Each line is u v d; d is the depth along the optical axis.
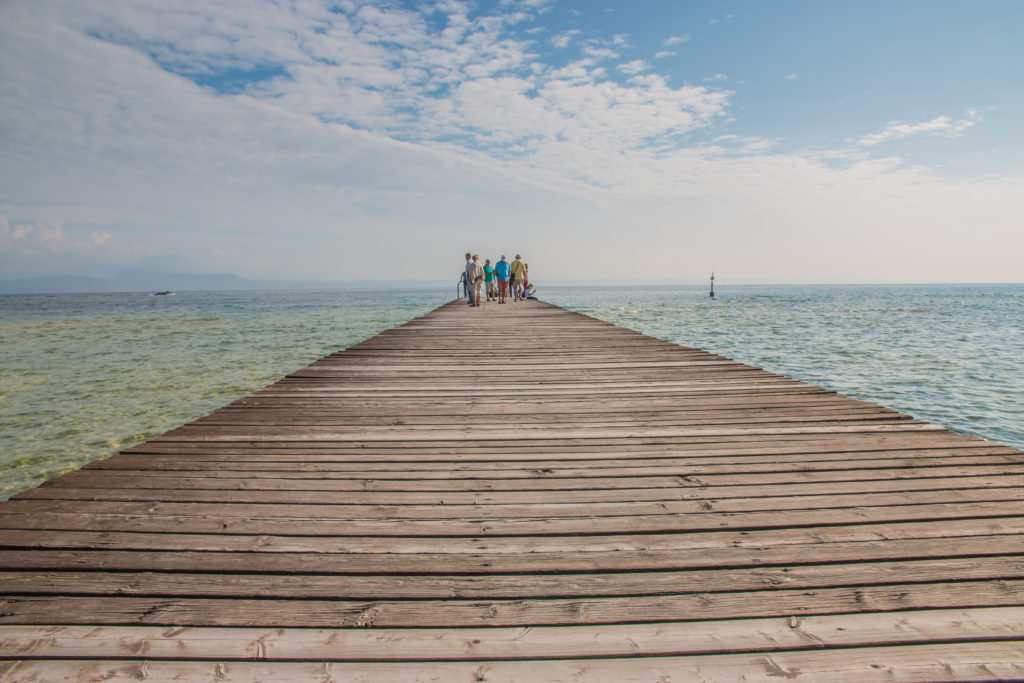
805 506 2.44
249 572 1.92
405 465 3.02
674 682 1.42
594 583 1.87
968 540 2.12
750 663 1.49
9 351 15.76
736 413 4.09
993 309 41.47
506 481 2.78
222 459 3.10
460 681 1.43
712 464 2.99
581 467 2.98
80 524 2.26
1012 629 1.61
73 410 8.08
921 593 1.79
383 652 1.53
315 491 2.64
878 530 2.21
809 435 3.50
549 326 11.38
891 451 3.15
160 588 1.82
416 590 1.83
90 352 15.51
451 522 2.32
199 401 8.72
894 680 1.43
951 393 9.52
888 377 11.13
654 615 1.69
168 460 3.07
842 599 1.77
